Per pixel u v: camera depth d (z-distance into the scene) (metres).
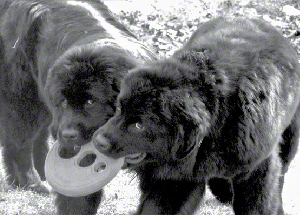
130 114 5.51
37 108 8.09
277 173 6.53
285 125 6.54
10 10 8.22
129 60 6.25
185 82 5.52
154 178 6.09
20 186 8.57
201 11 15.25
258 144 5.87
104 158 5.86
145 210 6.13
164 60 5.75
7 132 8.41
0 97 8.31
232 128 5.79
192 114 5.40
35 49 7.73
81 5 7.79
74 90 6.06
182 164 5.82
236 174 6.14
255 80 5.84
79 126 6.09
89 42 6.84
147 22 14.24
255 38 6.34
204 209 7.80
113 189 8.51
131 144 5.59
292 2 15.81
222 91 5.66
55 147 6.32
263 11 15.20
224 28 6.59
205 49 5.98
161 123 5.46
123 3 15.45
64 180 6.01
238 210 6.54
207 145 5.80
